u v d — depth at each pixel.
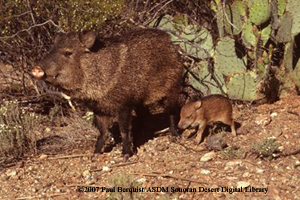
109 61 6.91
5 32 7.64
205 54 7.61
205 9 8.13
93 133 7.36
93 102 6.96
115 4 7.57
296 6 7.40
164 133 7.33
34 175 6.90
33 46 7.77
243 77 7.40
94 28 7.58
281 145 6.95
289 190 6.48
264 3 7.29
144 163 6.90
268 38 7.41
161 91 7.17
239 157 6.83
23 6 7.61
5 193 6.73
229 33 7.52
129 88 6.98
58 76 6.82
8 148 7.14
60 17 7.61
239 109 7.47
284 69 7.53
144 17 7.96
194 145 7.06
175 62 7.22
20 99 7.88
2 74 8.23
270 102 7.50
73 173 6.89
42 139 7.35
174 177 6.69
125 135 7.02
